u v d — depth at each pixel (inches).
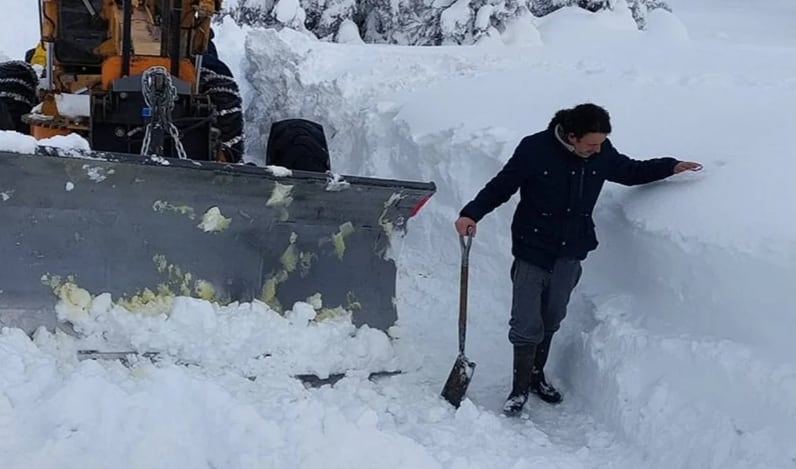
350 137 293.9
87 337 165.5
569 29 452.4
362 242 183.5
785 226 153.6
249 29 410.0
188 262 172.9
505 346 200.4
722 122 194.4
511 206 216.2
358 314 183.2
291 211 175.8
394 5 486.0
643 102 221.5
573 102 234.8
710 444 144.4
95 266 167.8
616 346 172.4
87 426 139.4
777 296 148.8
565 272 173.0
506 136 230.1
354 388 171.9
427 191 177.6
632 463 154.3
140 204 167.5
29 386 144.6
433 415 167.3
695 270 164.2
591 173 169.0
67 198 163.5
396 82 299.1
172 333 168.2
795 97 202.8
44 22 212.8
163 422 142.9
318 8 501.0
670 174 174.9
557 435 168.4
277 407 152.6
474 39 454.3
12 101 242.1
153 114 181.6
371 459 144.2
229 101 239.1
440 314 213.3
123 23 193.2
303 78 323.0
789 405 138.2
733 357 149.5
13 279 163.8
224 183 168.1
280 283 178.9
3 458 131.2
